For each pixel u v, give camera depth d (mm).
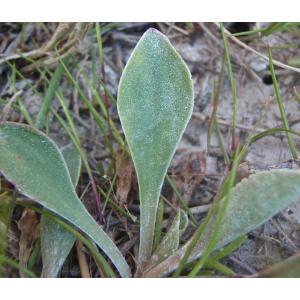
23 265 114
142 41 103
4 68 149
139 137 106
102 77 138
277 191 94
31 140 104
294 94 139
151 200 107
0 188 122
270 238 118
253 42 153
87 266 113
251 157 133
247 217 97
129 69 103
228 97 145
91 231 105
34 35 155
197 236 96
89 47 152
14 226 120
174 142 106
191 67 151
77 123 142
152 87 104
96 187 127
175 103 105
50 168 105
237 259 115
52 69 150
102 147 138
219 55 151
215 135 139
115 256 106
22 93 146
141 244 108
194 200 127
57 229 110
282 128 127
